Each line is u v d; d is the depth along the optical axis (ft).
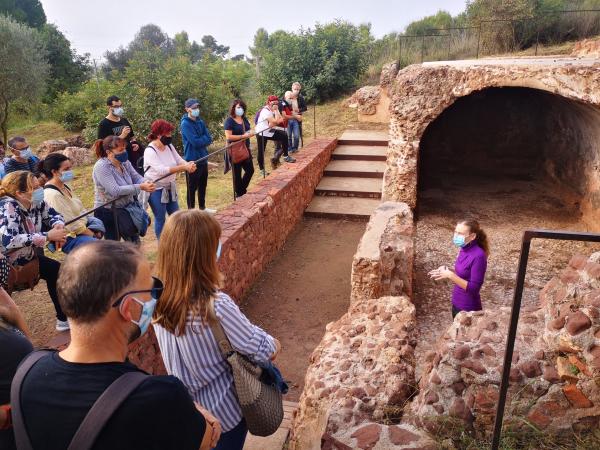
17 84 61.00
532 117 37.11
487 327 9.04
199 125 22.53
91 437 4.03
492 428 8.33
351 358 10.81
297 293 22.47
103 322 4.53
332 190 33.65
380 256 18.17
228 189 31.96
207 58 48.11
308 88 54.95
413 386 9.91
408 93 28.35
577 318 8.00
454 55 58.49
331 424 9.03
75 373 4.37
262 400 7.43
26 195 12.19
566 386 8.13
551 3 57.26
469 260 15.10
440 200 33.81
